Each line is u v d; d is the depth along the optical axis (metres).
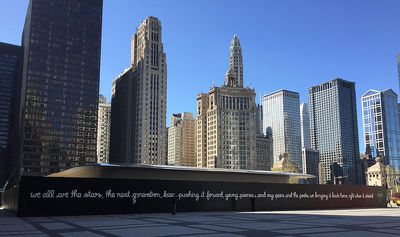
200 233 24.39
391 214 46.19
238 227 28.45
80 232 25.23
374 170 148.75
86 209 43.62
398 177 153.00
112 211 45.00
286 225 30.17
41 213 41.50
